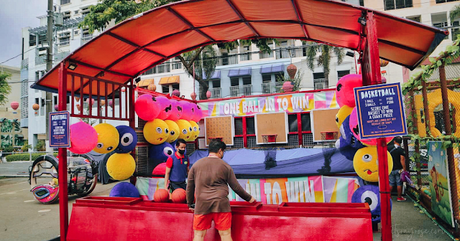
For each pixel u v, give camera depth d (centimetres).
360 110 342
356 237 345
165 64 2859
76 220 465
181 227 408
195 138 920
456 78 667
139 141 729
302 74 2305
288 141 892
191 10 441
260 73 2686
